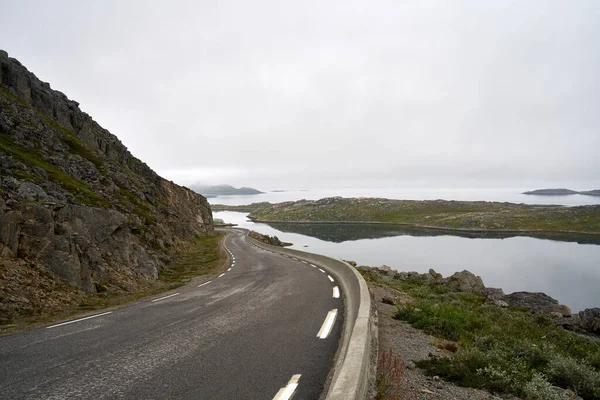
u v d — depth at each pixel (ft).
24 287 36.94
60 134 123.65
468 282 75.82
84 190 79.00
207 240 212.23
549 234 449.06
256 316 29.55
